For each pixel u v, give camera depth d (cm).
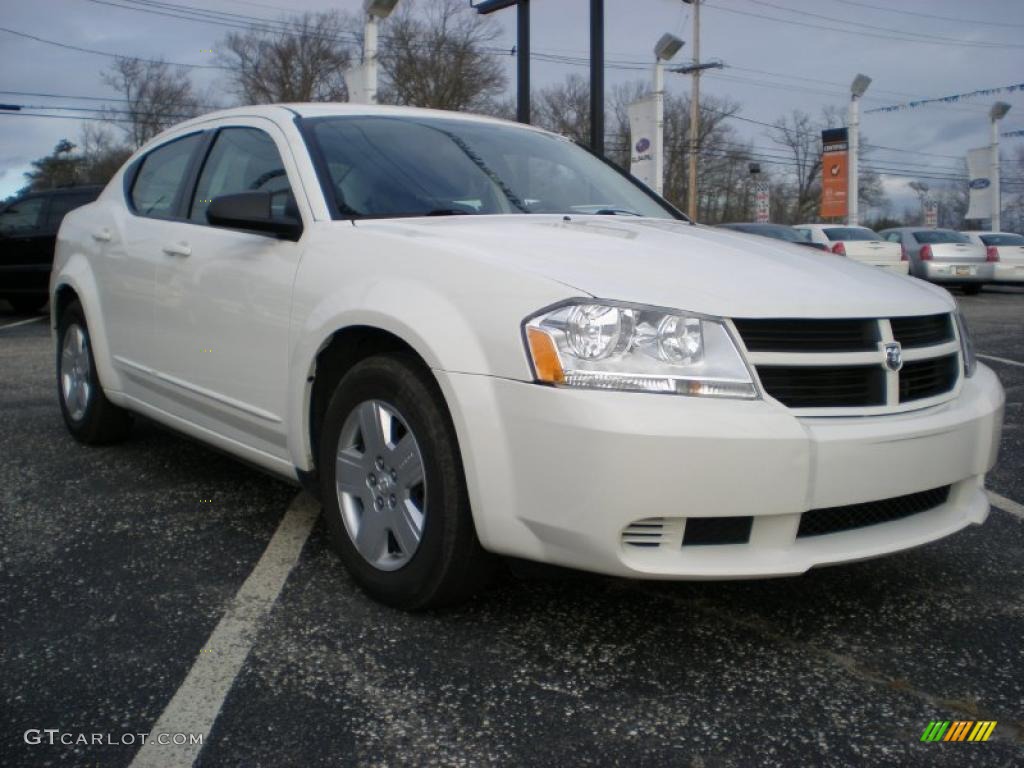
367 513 274
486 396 235
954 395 274
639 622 268
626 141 5778
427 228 288
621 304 229
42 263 1205
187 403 365
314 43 4622
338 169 323
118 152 4738
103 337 425
